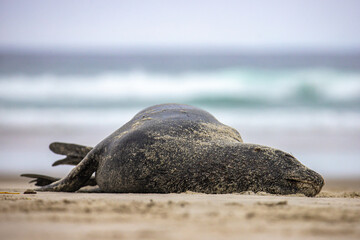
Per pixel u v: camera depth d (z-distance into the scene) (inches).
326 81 2253.9
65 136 1477.6
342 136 1487.5
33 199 504.4
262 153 582.2
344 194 666.8
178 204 443.2
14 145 1374.3
